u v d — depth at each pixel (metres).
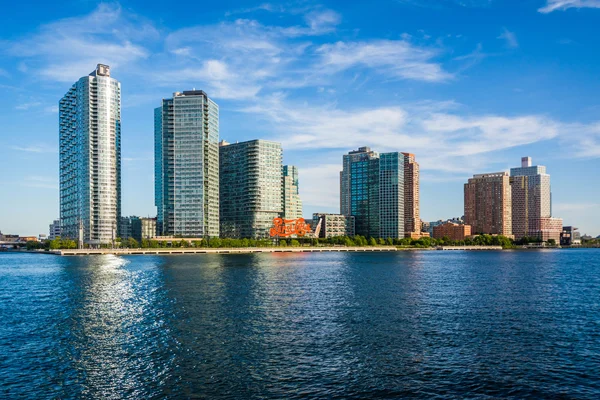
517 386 49.06
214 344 64.19
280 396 46.31
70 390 48.00
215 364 55.66
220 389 48.09
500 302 100.38
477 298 106.25
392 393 47.12
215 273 168.00
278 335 69.12
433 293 114.44
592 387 48.91
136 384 49.50
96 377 51.50
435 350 61.44
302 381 50.19
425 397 46.22
